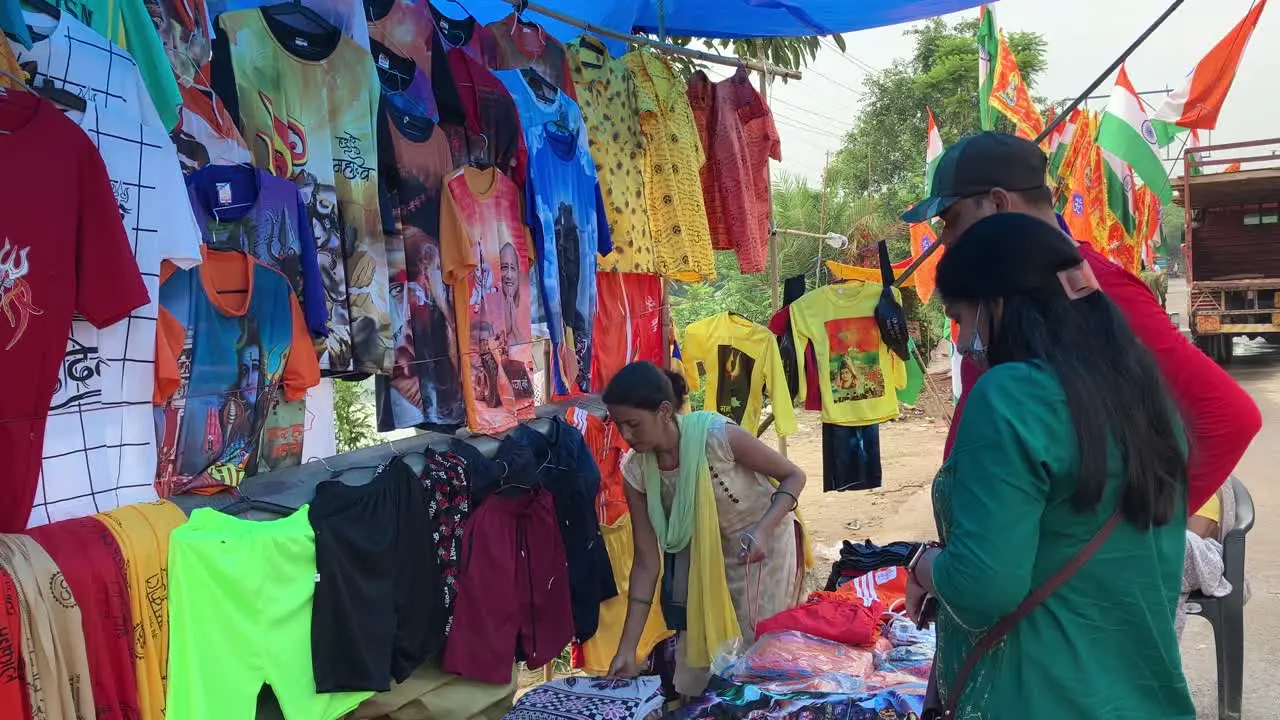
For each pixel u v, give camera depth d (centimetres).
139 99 241
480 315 354
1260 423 191
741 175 527
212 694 243
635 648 325
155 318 244
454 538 308
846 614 312
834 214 1514
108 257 222
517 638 335
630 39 454
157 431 254
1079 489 152
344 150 302
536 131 376
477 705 312
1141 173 789
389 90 328
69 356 229
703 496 320
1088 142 784
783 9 546
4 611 196
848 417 532
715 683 280
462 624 312
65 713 206
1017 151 212
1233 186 1350
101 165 223
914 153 2425
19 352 209
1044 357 157
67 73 225
